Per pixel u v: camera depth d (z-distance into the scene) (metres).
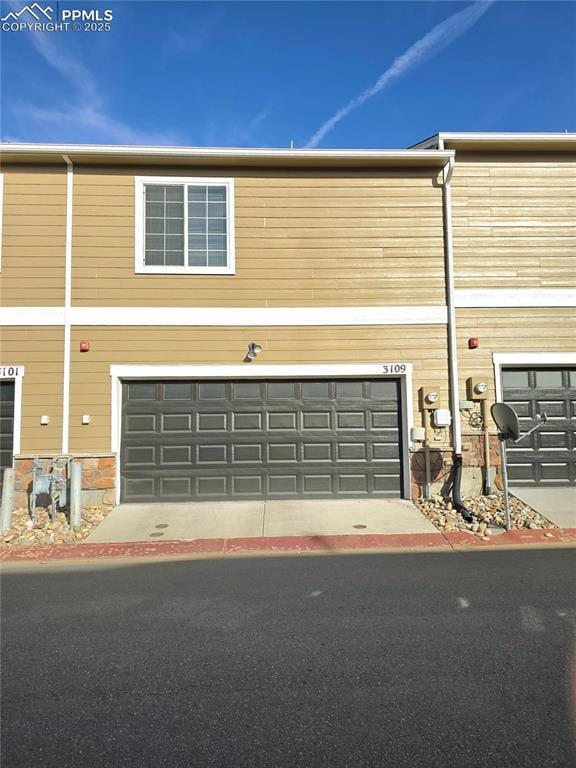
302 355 9.08
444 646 3.69
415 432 8.93
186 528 7.48
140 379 9.00
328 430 9.13
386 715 2.87
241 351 9.05
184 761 2.52
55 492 7.79
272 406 9.12
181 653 3.65
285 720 2.84
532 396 9.38
